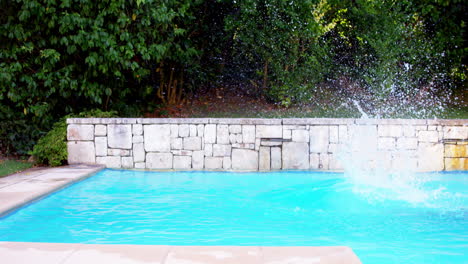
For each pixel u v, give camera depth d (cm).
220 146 605
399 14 775
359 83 829
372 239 304
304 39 771
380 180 529
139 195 448
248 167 604
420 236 311
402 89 801
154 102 835
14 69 596
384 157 598
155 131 609
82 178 520
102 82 683
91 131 613
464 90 838
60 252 217
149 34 670
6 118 658
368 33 795
